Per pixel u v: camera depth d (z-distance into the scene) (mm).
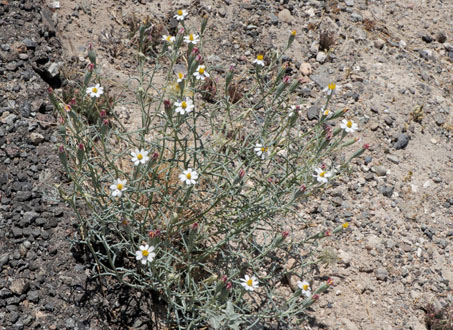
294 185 891
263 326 869
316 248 922
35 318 783
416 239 1050
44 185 900
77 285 824
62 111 800
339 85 1262
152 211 888
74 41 1127
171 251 842
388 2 1562
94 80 1076
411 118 1246
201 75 799
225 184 873
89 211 888
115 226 829
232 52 1249
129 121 1042
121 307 830
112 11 1209
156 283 811
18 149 927
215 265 884
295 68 1265
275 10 1360
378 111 1229
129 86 1104
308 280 928
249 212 854
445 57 1460
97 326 805
